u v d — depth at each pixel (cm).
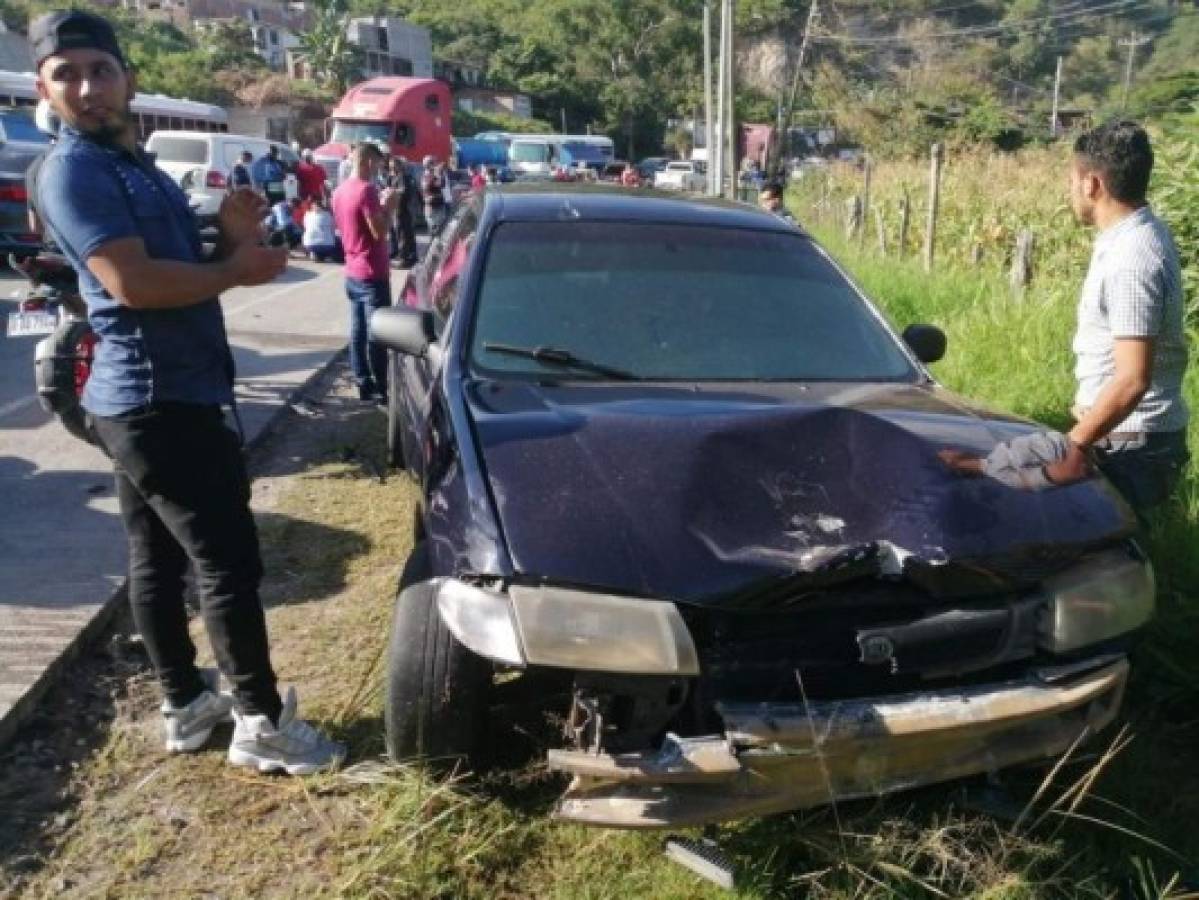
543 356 349
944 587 263
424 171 2241
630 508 265
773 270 407
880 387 366
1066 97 8475
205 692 328
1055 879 270
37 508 514
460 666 279
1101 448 362
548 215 413
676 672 246
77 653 378
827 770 251
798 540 262
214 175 1914
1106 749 324
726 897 268
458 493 279
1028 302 808
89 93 266
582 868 277
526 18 9188
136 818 296
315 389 795
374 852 280
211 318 291
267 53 7631
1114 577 285
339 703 352
